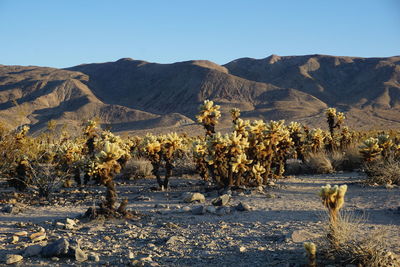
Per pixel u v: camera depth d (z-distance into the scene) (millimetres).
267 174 13727
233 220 8648
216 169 13180
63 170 15891
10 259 5977
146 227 8195
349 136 21266
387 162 13500
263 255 6031
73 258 6172
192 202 11328
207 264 5781
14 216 9906
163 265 5789
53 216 9805
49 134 16719
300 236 6730
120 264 5848
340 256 5477
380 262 5211
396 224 7586
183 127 111000
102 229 8102
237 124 13414
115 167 9336
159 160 14578
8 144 14672
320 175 16547
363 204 9773
